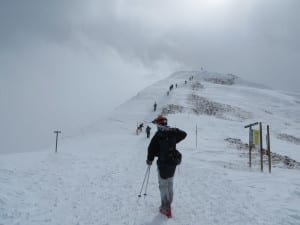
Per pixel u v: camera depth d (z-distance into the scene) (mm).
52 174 10133
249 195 7805
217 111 53562
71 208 6707
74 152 16688
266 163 15727
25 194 7516
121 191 8219
